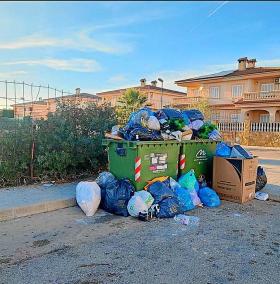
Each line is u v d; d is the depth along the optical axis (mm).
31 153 7758
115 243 4457
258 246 4434
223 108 33000
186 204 6184
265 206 6637
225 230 5086
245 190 6863
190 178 6781
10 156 7547
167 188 6047
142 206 5586
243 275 3559
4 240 4523
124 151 6457
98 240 4570
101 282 3371
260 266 3797
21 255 4023
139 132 6371
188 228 5145
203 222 5492
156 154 6551
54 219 5523
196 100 33312
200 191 6820
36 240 4539
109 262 3848
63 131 8117
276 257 4070
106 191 6004
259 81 31078
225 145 7398
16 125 7691
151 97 40781
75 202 6418
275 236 4855
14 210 5559
